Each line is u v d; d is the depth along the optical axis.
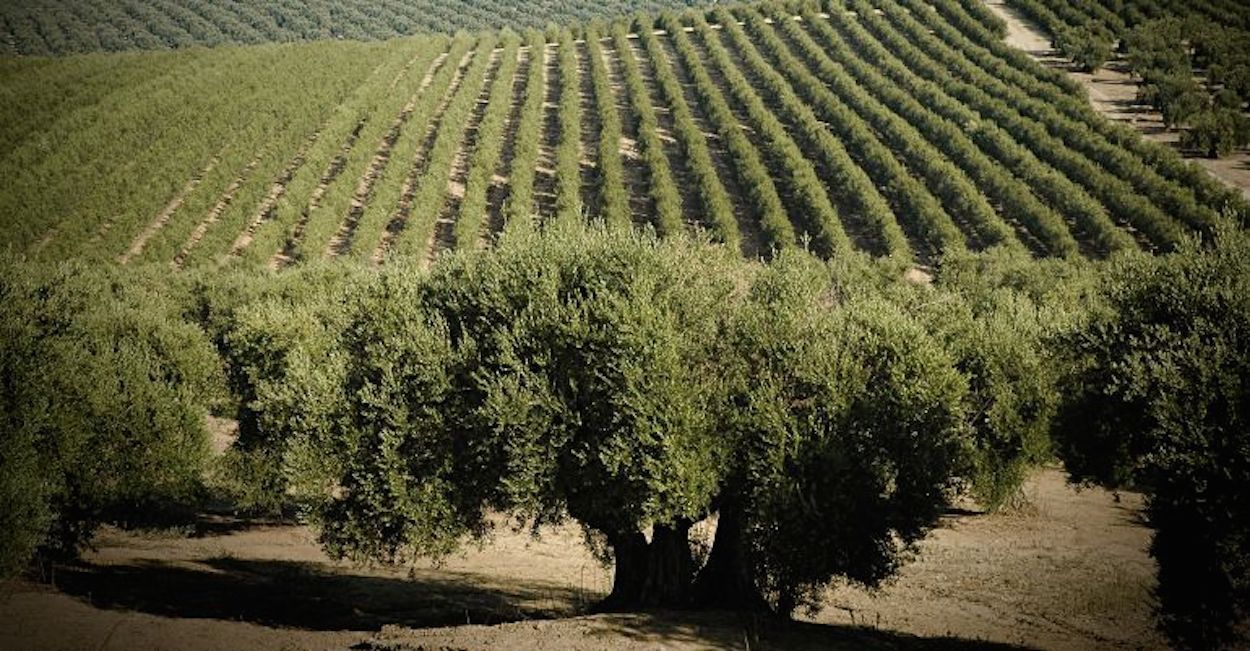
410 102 89.62
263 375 27.17
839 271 45.66
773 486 15.66
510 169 69.62
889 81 83.31
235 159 69.75
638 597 18.05
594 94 91.75
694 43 108.44
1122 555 23.34
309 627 18.22
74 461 20.69
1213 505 13.57
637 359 15.94
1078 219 56.19
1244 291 14.66
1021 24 100.31
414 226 59.72
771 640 15.48
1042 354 24.58
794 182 63.62
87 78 90.12
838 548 15.90
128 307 29.92
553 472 16.09
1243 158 64.50
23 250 56.16
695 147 70.56
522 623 16.22
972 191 59.94
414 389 17.14
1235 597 14.27
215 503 32.47
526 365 16.31
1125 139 65.25
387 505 17.02
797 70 88.75
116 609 18.45
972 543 25.17
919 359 17.00
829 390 16.22
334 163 73.94
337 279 43.81
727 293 18.33
